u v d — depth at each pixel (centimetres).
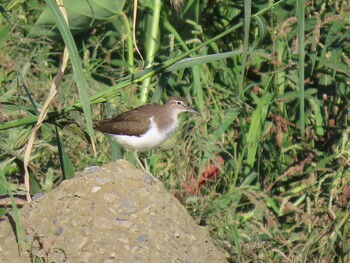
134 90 1406
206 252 1065
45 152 1333
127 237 1012
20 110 1277
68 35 1036
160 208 1058
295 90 1427
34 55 1448
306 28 1413
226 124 1356
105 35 1476
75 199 1041
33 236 1005
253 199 1219
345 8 1422
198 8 1515
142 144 1302
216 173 1322
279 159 1368
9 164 1288
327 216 1232
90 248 997
